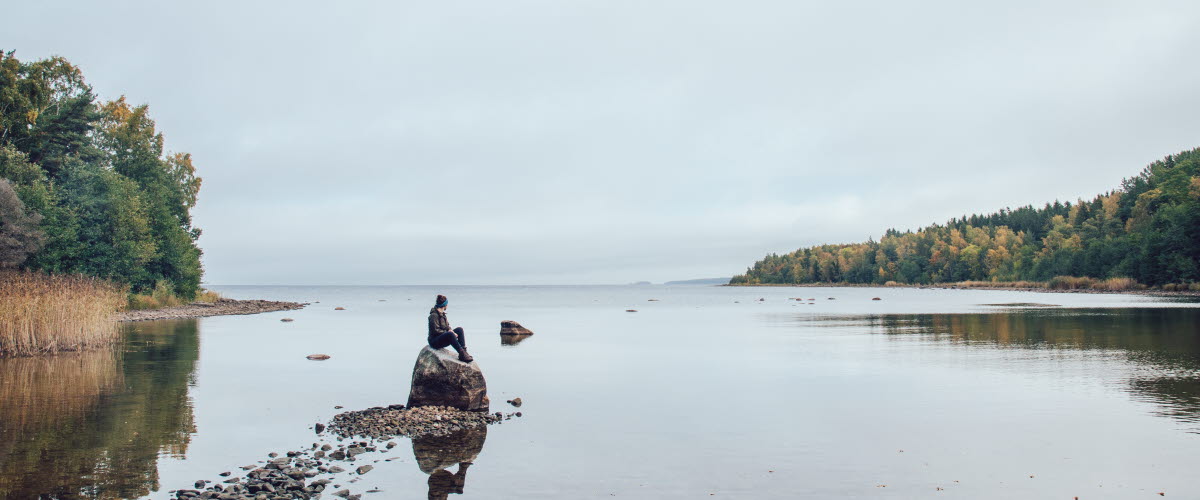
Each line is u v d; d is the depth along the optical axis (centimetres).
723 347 3422
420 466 1203
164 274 7638
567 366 2664
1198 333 3734
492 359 2927
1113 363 2505
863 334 4147
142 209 6800
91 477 1110
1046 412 1628
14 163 5519
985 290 17625
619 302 12594
